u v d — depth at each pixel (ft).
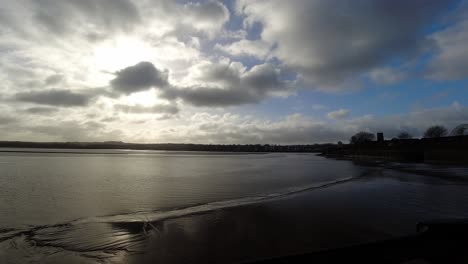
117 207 52.70
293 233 33.37
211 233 33.94
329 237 31.89
